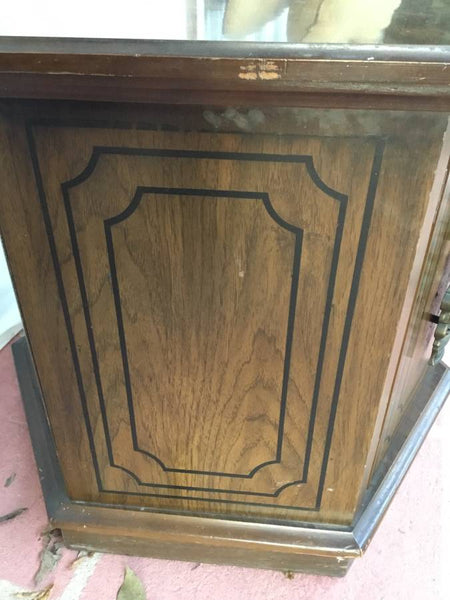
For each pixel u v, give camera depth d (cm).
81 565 87
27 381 109
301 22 52
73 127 48
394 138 46
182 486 79
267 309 59
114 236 55
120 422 72
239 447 73
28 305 61
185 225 54
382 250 53
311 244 53
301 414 68
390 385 68
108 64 43
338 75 42
